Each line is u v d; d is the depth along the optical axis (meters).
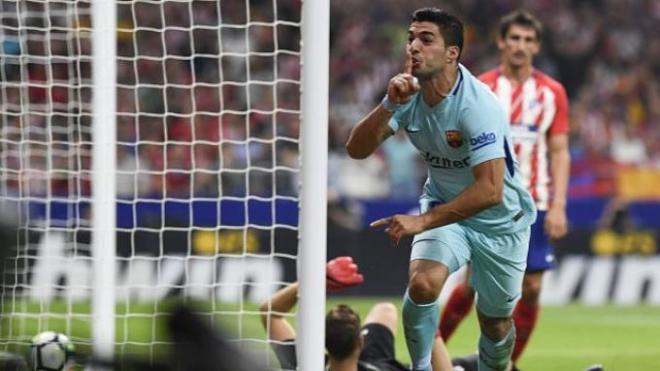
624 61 69.75
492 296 18.62
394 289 47.31
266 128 55.12
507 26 25.20
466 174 17.47
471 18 70.25
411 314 18.00
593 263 48.00
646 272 48.22
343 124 60.75
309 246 15.98
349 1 68.19
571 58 69.69
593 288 47.91
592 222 53.66
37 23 31.20
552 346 33.97
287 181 51.09
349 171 54.41
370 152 17.47
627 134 64.00
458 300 24.69
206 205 44.44
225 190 49.84
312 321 15.97
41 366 14.99
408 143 54.78
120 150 50.44
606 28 70.75
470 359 21.75
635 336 36.56
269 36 60.06
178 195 48.69
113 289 22.33
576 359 31.23
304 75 16.05
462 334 36.12
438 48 16.48
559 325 39.38
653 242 48.47
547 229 24.61
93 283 22.52
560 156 25.12
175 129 52.97
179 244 43.53
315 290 15.98
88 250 27.59
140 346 19.86
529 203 18.22
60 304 27.00
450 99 16.86
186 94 55.19
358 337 17.09
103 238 22.39
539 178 25.06
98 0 22.55
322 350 16.02
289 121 57.28
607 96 67.44
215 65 58.03
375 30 67.38
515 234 18.09
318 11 15.98
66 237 26.69
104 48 22.67
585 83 69.00
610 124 64.88
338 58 65.44
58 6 30.97
